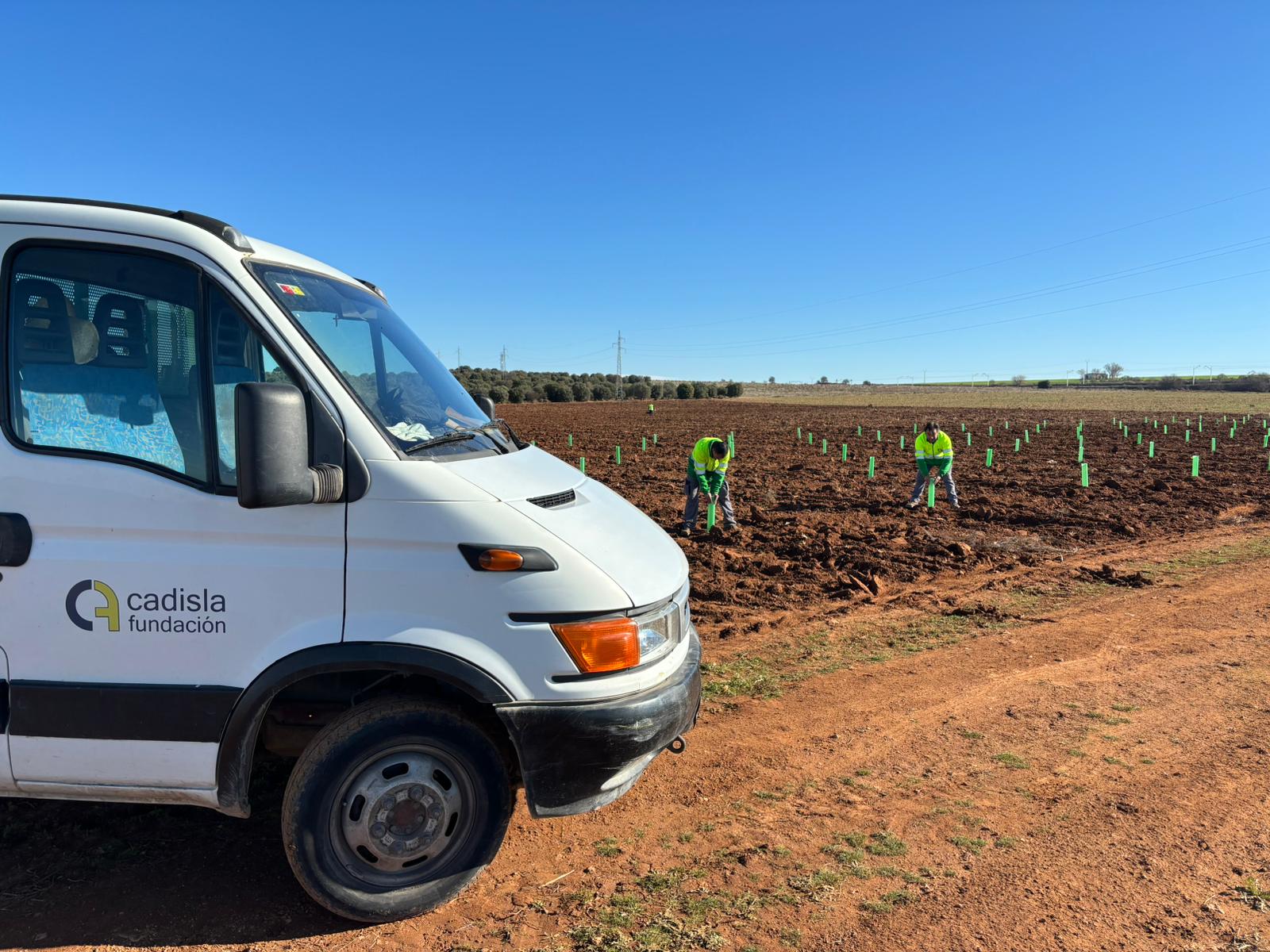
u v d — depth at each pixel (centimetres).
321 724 297
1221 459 2020
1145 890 302
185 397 270
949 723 465
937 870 316
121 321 271
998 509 1258
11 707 268
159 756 269
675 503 1361
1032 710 483
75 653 267
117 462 266
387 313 381
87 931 273
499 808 287
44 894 293
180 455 269
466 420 352
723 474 1063
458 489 272
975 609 711
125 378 270
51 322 270
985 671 552
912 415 4691
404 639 263
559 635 272
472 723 280
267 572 264
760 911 289
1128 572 834
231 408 270
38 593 265
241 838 335
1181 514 1213
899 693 514
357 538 265
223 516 264
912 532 1097
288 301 288
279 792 374
